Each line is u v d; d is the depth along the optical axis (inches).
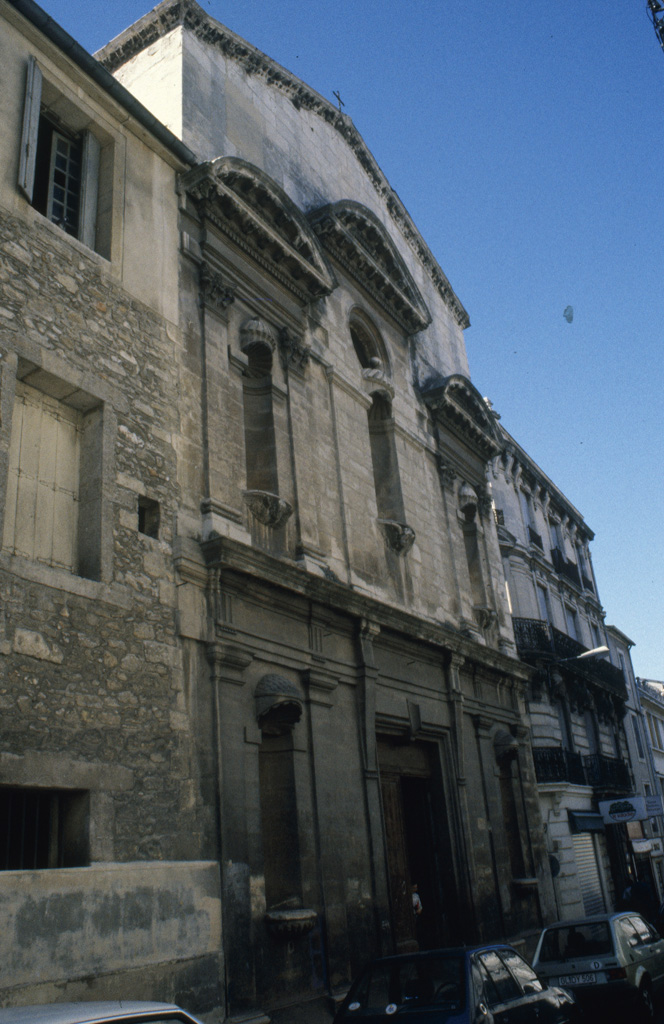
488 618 877.2
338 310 761.6
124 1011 200.5
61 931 340.5
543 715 1100.5
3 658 363.9
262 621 531.2
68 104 509.0
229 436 553.9
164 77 647.8
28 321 426.9
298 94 811.4
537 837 859.4
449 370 1010.1
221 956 418.3
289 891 498.6
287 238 666.2
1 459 388.2
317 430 671.1
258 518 567.5
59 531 430.9
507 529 1218.6
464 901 685.9
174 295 544.4
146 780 415.5
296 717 523.8
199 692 466.9
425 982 352.5
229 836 448.8
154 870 395.9
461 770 734.5
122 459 461.7
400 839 656.4
